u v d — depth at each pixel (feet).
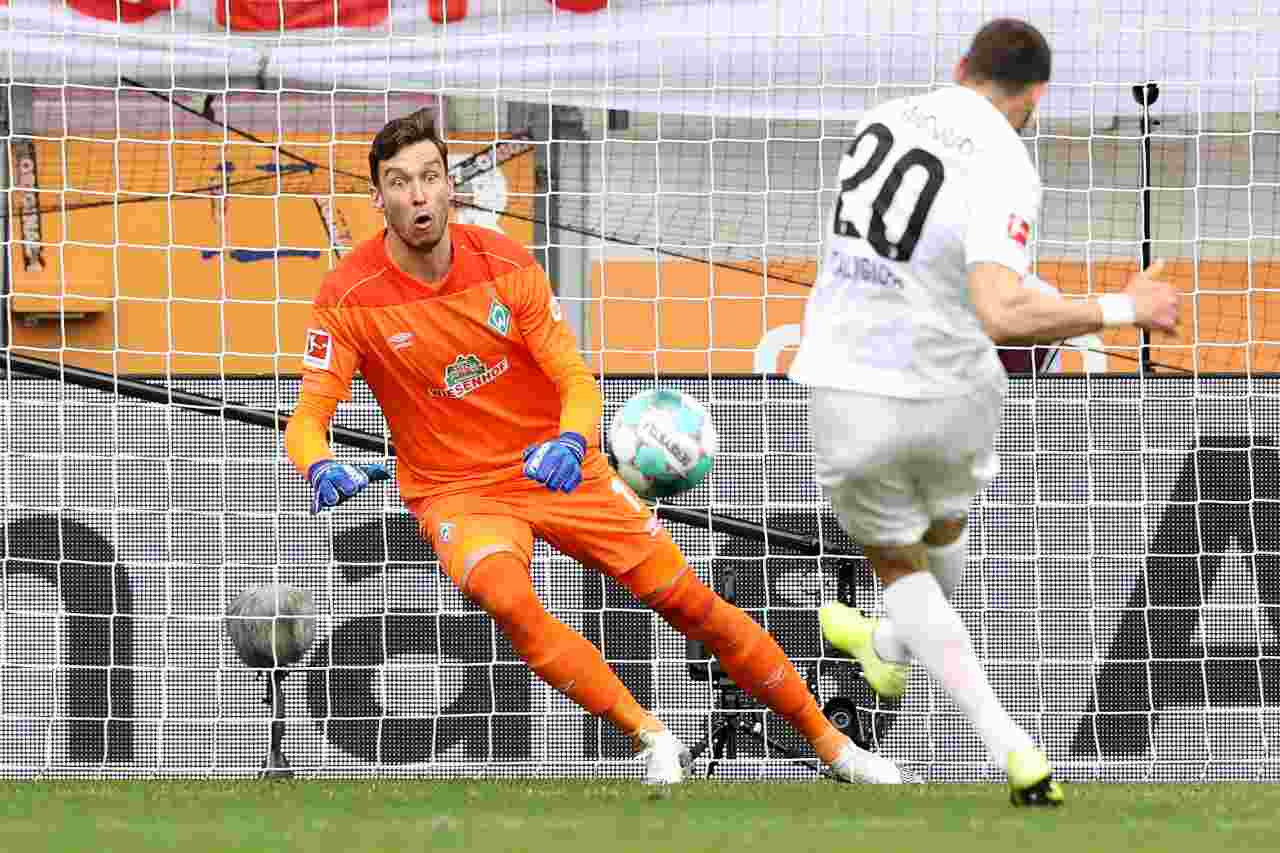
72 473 76.79
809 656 76.13
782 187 97.86
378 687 76.38
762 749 74.02
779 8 92.68
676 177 98.17
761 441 77.30
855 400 45.14
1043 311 42.57
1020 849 36.63
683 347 98.48
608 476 59.11
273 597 73.51
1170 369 93.35
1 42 96.78
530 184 98.17
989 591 76.89
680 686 75.72
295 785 59.26
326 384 58.54
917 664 75.56
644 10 94.73
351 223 99.76
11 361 76.33
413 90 89.56
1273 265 95.40
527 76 95.96
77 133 98.53
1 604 76.48
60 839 39.24
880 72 92.89
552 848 36.99
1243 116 94.22
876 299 44.93
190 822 43.29
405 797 51.70
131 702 76.43
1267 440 76.64
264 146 89.15
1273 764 75.92
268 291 100.53
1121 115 93.71
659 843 37.88
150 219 100.12
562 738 76.02
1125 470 76.84
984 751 75.05
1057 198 95.09
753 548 76.69
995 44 45.52
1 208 99.04
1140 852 36.17
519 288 58.13
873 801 48.88
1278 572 76.48
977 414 45.52
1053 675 76.64
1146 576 76.64
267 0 96.99
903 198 44.57
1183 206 95.09
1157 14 91.91
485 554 55.83
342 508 76.89
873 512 46.75
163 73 97.76
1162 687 76.38
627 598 75.97
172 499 76.89
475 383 58.44
